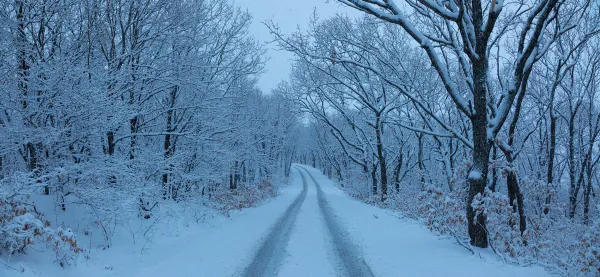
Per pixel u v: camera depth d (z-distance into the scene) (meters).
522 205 8.67
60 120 7.48
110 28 9.80
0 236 5.11
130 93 10.32
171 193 12.80
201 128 13.24
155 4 10.34
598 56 15.66
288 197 25.55
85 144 8.26
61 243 5.67
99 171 7.54
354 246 8.73
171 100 12.52
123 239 8.15
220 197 16.92
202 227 11.41
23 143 7.00
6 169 8.14
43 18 7.66
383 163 21.17
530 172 19.22
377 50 12.62
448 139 17.72
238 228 11.32
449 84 7.41
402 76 13.32
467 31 7.44
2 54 7.05
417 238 9.15
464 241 7.72
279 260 7.35
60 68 7.21
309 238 9.70
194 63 11.85
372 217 13.84
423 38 7.37
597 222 5.70
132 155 10.71
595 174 21.59
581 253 5.50
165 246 8.52
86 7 8.42
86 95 7.49
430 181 22.28
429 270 6.25
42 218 6.45
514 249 6.67
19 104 7.33
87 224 7.80
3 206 5.10
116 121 8.11
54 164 7.62
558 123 20.59
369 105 19.16
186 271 6.44
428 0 6.99
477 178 7.14
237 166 23.19
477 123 7.19
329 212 16.25
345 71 20.05
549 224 9.43
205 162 13.93
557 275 5.70
